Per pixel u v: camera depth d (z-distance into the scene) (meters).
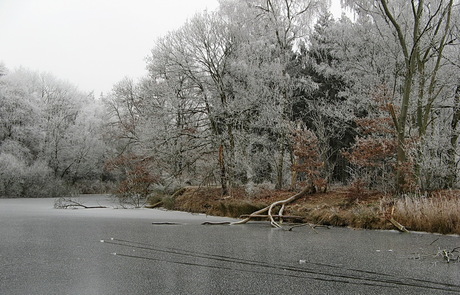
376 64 22.27
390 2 20.92
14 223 16.23
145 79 33.25
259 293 6.54
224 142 23.14
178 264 8.58
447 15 18.66
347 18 24.17
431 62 20.17
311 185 20.11
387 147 17.44
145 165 27.98
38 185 38.53
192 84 25.34
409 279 7.39
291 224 16.08
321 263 8.72
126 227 15.02
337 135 22.78
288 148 23.08
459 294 6.49
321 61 26.55
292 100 24.17
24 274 7.70
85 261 8.88
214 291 6.63
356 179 18.53
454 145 18.55
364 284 7.05
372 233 13.48
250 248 10.55
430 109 19.08
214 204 20.44
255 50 23.62
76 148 44.06
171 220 17.67
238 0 24.34
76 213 21.11
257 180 24.66
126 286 6.90
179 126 25.62
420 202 14.31
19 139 42.38
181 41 25.19
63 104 46.50
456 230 12.84
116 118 45.94
